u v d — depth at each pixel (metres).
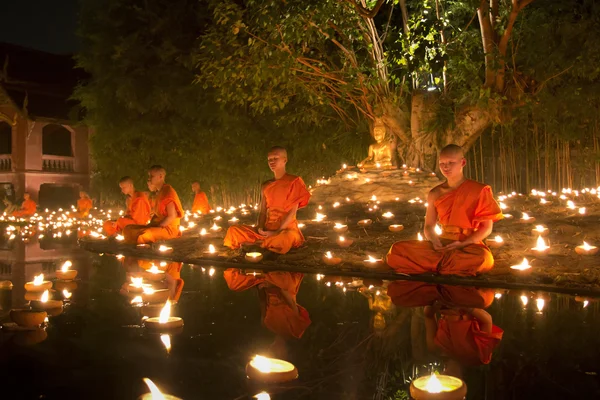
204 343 3.65
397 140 16.02
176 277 6.48
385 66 14.60
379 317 4.38
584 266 6.31
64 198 30.80
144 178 20.75
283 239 7.68
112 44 20.23
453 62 14.02
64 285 5.95
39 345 3.58
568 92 14.95
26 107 26.53
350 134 17.42
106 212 23.11
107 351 3.44
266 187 8.06
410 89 16.42
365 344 3.62
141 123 20.08
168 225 9.60
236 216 13.80
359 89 15.40
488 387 2.82
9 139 28.92
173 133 19.78
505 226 9.25
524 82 14.81
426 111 15.16
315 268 6.86
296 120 17.91
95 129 21.19
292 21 12.83
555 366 3.15
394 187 13.97
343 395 2.72
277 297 5.22
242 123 18.67
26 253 9.66
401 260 6.28
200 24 19.69
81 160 29.06
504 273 6.06
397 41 13.04
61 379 2.93
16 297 5.29
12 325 4.07
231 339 3.75
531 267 5.95
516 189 17.02
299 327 4.08
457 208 6.21
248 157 19.05
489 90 13.34
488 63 13.25
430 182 14.24
